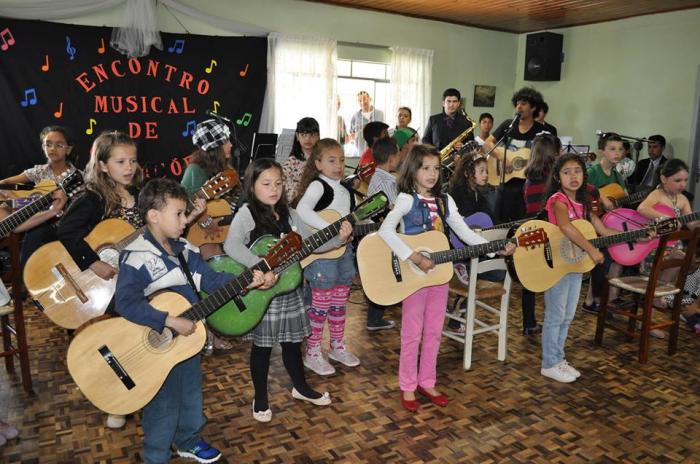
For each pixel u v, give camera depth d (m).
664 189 3.75
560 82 8.09
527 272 2.98
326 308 3.13
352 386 3.04
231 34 6.26
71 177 2.75
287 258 2.29
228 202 3.51
